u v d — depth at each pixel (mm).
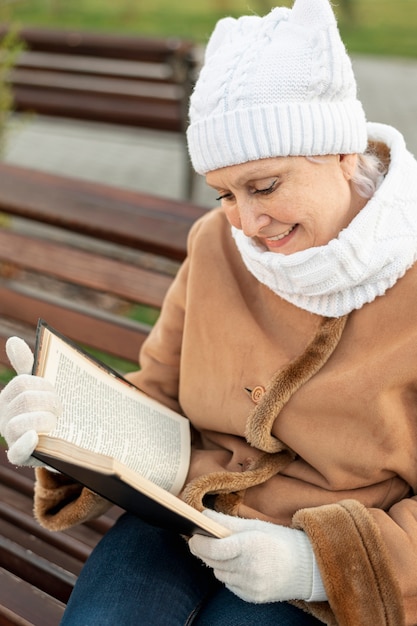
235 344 1685
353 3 9539
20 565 2021
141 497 1299
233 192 1486
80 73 5391
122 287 2447
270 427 1574
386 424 1529
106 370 1676
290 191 1443
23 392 1402
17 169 2656
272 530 1483
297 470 1645
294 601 1538
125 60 5137
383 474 1572
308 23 1420
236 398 1671
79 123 6258
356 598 1432
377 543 1444
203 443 1805
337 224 1497
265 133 1408
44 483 1709
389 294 1524
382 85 7266
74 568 1979
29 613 1794
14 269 4305
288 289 1562
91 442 1493
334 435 1566
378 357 1519
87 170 6273
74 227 2477
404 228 1492
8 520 2133
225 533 1445
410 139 5871
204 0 10961
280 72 1407
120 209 2404
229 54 1463
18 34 5336
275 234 1505
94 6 11023
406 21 9711
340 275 1485
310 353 1555
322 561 1433
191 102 1519
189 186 5379
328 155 1452
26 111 5613
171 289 1858
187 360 1741
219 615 1571
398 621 1431
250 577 1419
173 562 1633
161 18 10188
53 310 2539
